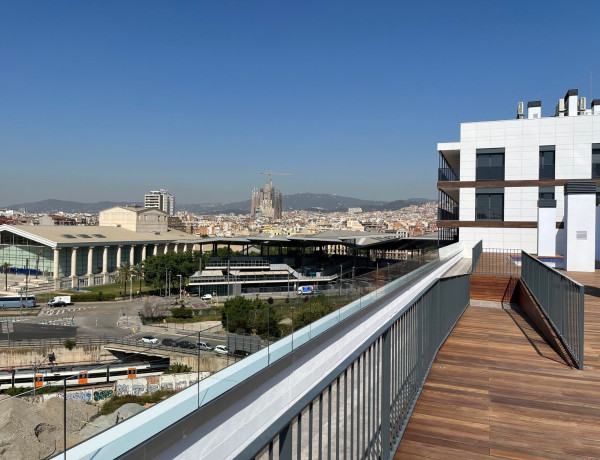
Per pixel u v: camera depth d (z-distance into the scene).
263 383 4.57
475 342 8.13
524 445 4.21
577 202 17.25
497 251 30.45
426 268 13.90
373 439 3.53
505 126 30.53
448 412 4.98
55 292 80.56
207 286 72.56
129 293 82.38
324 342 6.25
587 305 10.34
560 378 6.12
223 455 3.87
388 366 3.70
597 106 34.56
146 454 2.85
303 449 3.39
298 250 97.62
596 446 4.21
